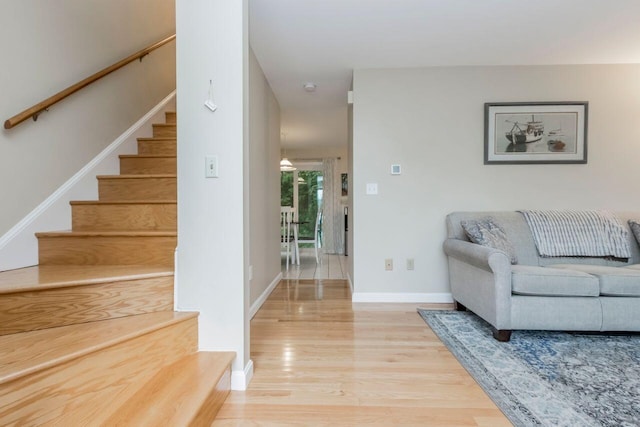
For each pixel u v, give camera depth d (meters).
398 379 1.67
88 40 2.29
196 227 1.60
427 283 3.12
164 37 3.36
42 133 1.90
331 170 7.27
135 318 1.50
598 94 3.03
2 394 0.93
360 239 3.15
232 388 1.57
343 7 2.18
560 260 2.62
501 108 3.07
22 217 1.77
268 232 3.36
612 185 3.03
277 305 3.01
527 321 2.11
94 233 1.83
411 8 2.20
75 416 1.08
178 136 1.59
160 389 1.26
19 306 1.30
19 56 1.74
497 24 2.40
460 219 2.91
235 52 1.58
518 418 1.34
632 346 2.07
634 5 2.17
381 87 3.12
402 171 3.12
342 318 2.64
